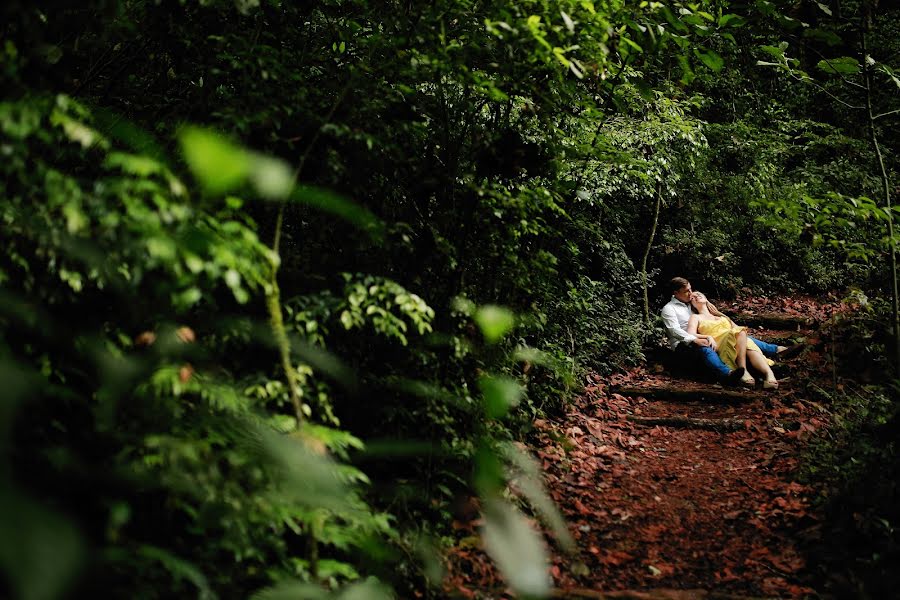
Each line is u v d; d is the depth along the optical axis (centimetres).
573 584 336
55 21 237
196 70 333
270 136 295
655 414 632
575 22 340
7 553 48
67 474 155
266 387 267
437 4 349
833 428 506
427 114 412
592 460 491
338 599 147
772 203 517
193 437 184
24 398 66
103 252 187
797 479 447
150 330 222
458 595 281
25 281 201
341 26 391
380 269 365
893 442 417
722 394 659
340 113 335
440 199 398
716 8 465
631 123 687
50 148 218
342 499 138
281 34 373
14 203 185
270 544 228
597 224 688
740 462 507
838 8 512
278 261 178
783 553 365
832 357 654
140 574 170
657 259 923
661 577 349
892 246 476
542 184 475
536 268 474
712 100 1056
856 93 1106
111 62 312
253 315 296
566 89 395
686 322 759
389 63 346
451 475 325
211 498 164
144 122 318
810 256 940
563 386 555
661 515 423
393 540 263
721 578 349
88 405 184
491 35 356
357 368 326
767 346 732
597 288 734
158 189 173
